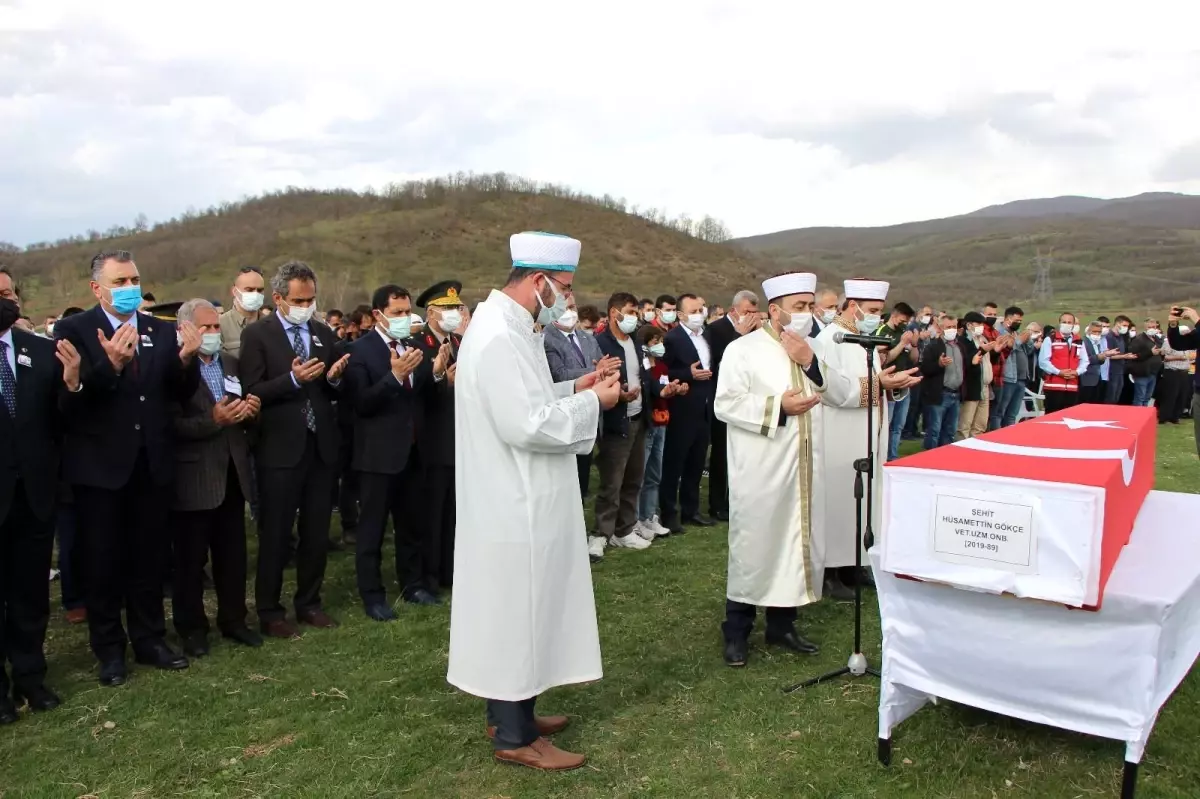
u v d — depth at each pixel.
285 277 5.27
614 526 7.31
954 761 3.56
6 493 4.07
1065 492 2.84
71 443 4.45
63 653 5.08
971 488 3.02
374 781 3.57
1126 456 3.39
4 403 4.11
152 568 4.82
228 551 5.18
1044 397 14.81
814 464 4.57
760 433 4.48
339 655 4.97
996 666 3.26
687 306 7.76
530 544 3.57
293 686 4.54
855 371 5.92
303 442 5.28
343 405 7.39
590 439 3.69
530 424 3.48
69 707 4.30
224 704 4.33
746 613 4.70
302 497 5.44
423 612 5.73
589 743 3.86
